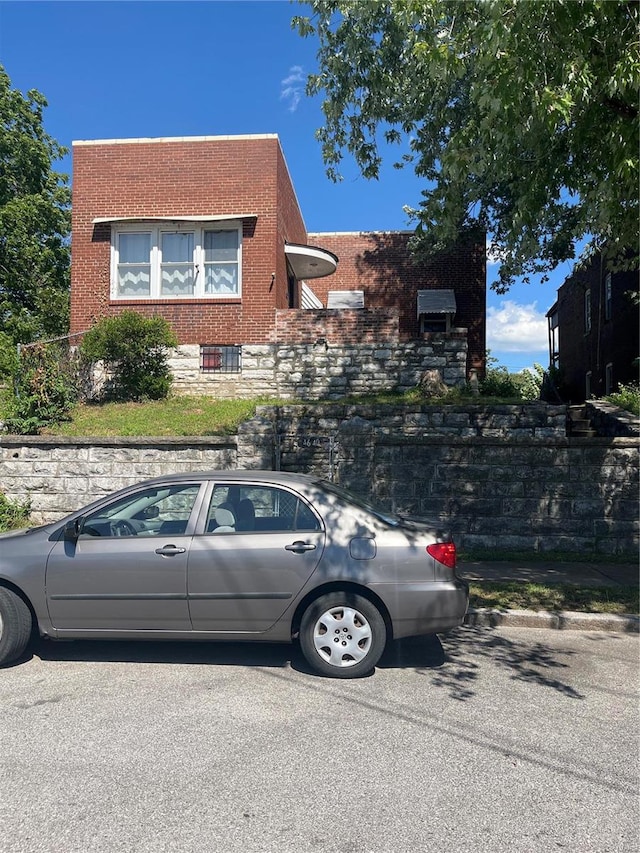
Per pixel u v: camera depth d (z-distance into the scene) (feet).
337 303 68.03
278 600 17.65
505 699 16.26
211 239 52.08
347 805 11.39
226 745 13.56
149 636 18.04
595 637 21.61
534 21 21.35
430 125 34.24
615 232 28.63
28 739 13.80
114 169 52.11
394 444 32.50
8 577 18.13
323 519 18.20
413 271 70.95
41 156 77.61
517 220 28.19
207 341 51.16
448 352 48.60
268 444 34.19
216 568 17.71
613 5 20.94
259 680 17.39
